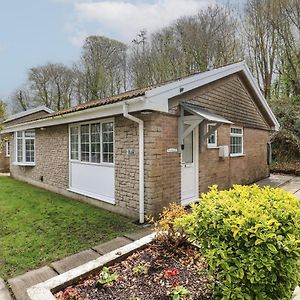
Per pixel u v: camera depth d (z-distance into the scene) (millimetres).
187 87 6430
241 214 2398
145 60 22594
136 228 5430
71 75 25406
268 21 18641
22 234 5121
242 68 9219
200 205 2713
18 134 13102
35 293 2674
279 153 15180
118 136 6570
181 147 6457
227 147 8281
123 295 2697
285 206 2512
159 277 3000
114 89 24062
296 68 17969
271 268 2184
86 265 3234
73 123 8398
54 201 8016
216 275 2492
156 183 5852
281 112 15914
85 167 7945
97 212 6703
